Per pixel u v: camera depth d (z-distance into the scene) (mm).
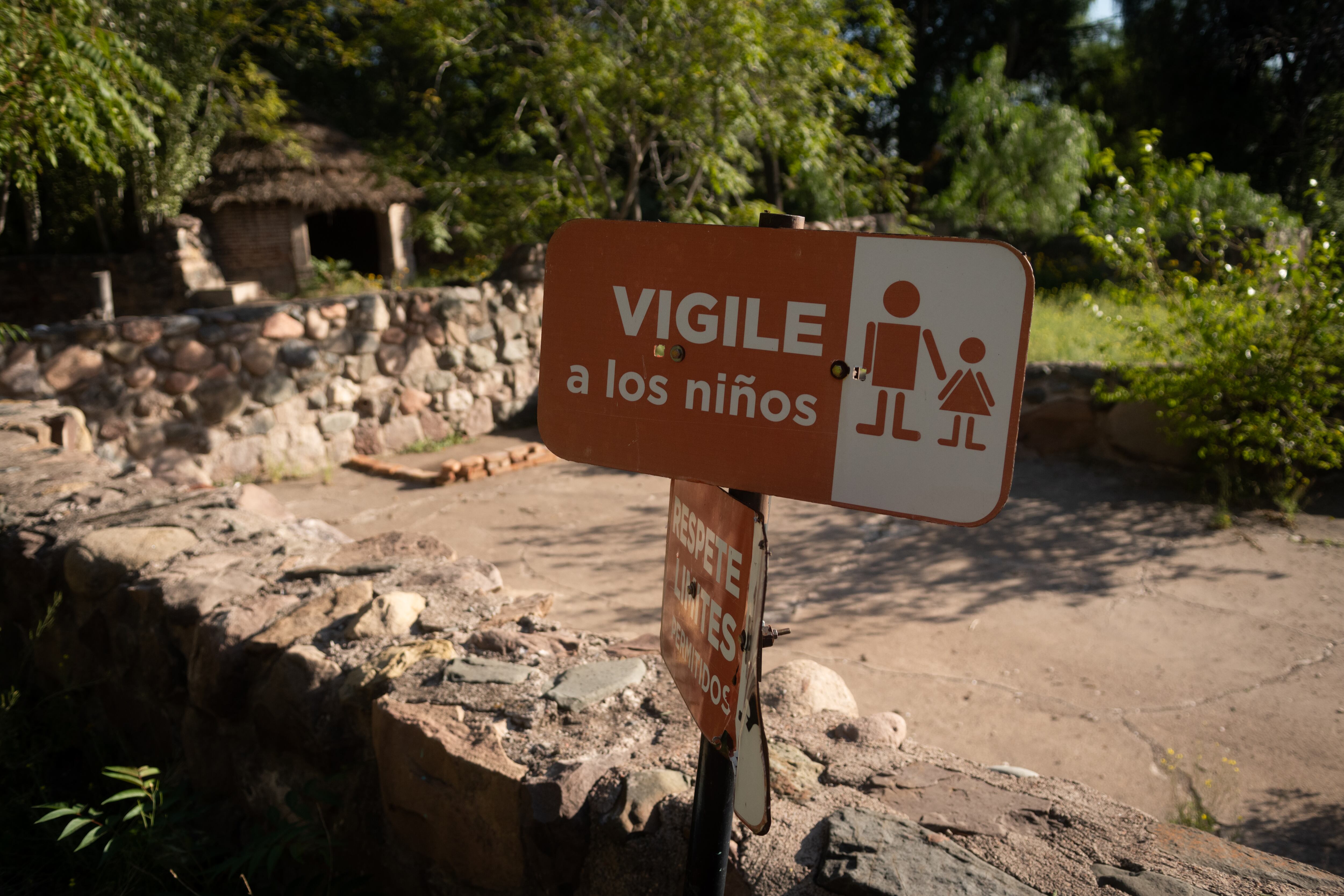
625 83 11188
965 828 1724
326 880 2344
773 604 5133
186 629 2875
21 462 4766
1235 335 6582
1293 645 4465
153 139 6199
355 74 23125
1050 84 30359
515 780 1902
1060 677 4191
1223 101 25656
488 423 9617
